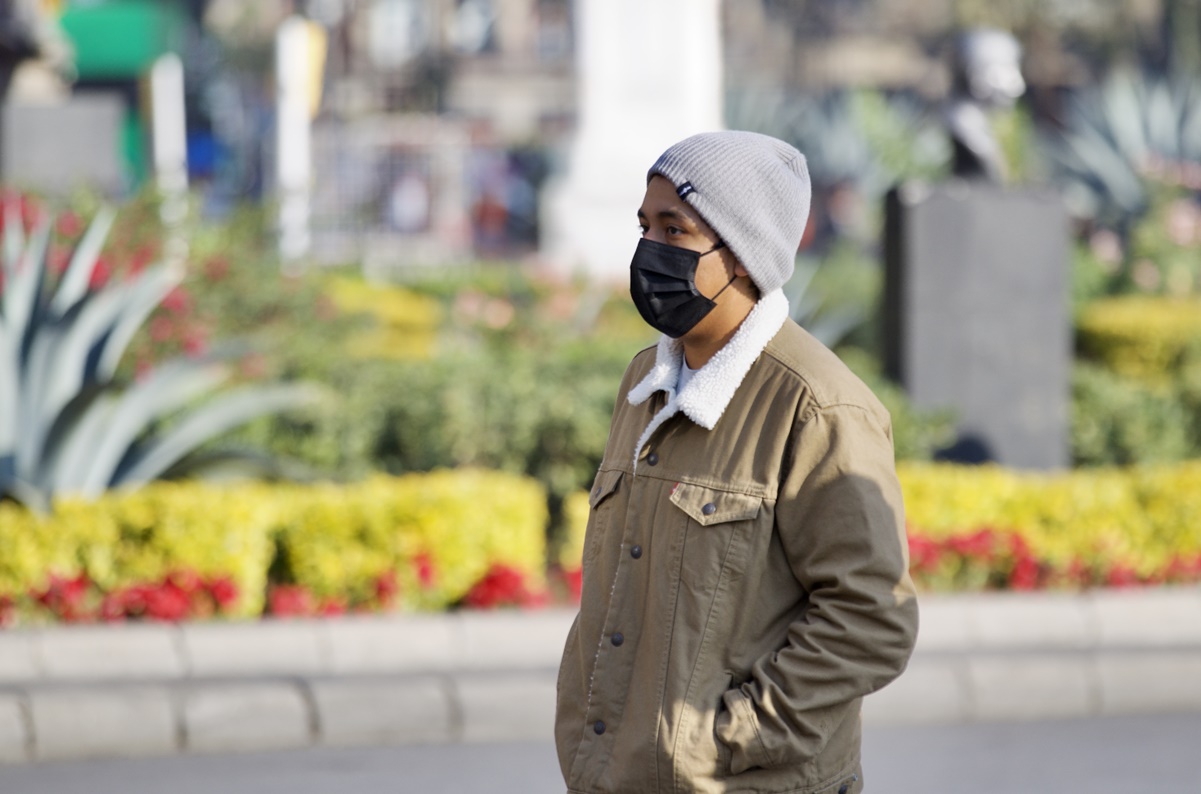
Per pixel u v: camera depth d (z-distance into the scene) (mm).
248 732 18125
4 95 60375
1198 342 39781
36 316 23766
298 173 59812
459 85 137625
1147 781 17250
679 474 7996
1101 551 23188
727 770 7668
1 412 23188
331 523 21094
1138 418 32125
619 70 50312
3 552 19938
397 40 123000
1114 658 20281
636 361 8992
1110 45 116750
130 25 90750
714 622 7758
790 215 8078
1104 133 67188
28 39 59562
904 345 29984
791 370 7957
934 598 21422
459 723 18703
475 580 21875
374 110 112500
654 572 7934
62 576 20000
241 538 20438
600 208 50406
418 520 21312
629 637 8008
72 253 27344
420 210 102250
